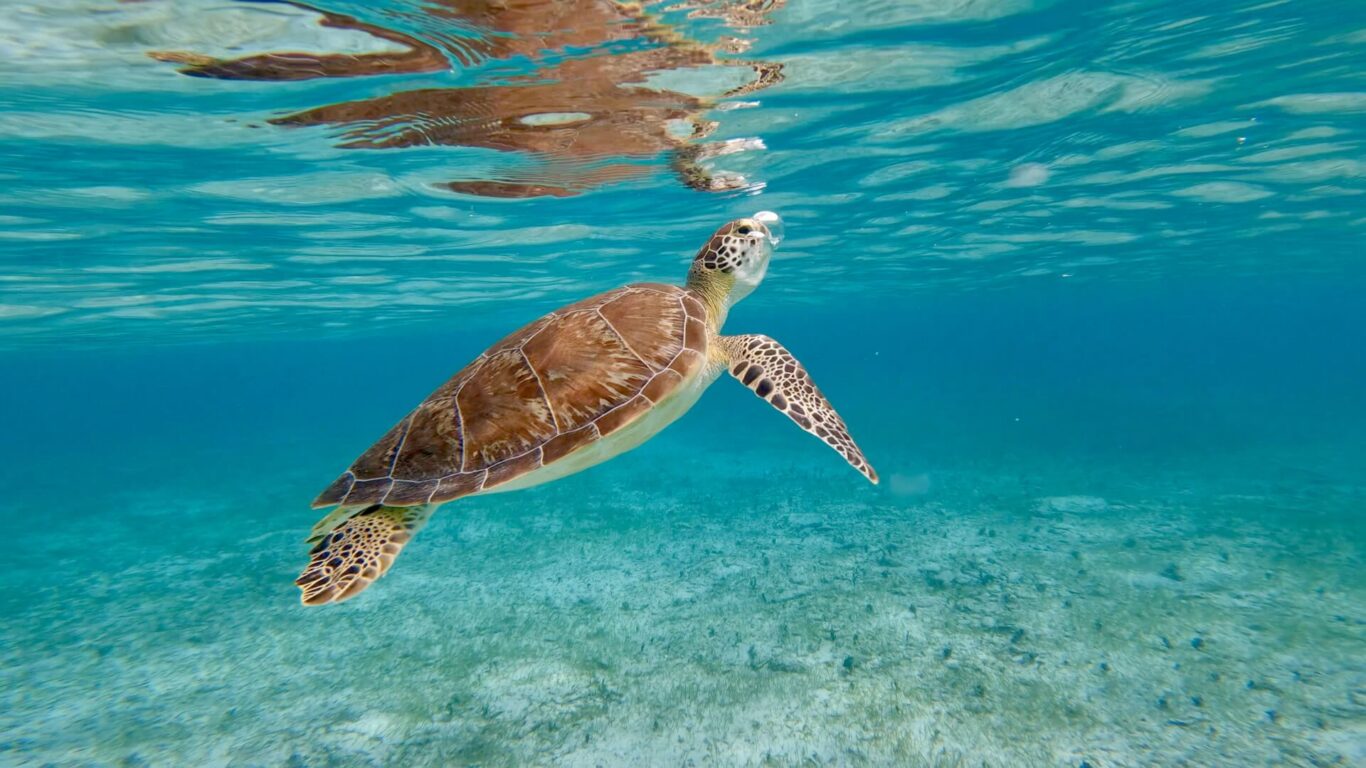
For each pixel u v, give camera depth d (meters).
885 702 1.08
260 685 1.25
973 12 1.09
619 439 0.73
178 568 2.12
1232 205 2.66
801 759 0.97
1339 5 1.08
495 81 1.21
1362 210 2.85
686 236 2.77
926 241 3.27
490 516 2.62
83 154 1.36
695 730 1.04
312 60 1.08
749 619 1.41
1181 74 1.34
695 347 0.79
